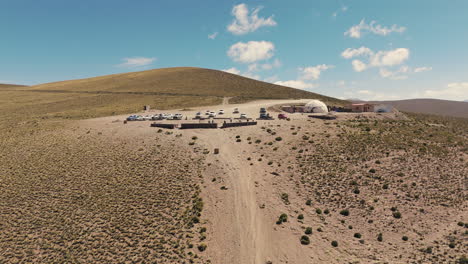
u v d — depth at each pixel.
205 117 107.69
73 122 100.75
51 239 38.38
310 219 43.53
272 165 59.03
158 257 35.06
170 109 143.50
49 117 118.00
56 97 184.12
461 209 45.19
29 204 46.50
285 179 53.88
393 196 48.41
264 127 81.88
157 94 191.88
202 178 53.91
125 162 61.44
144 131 81.31
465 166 57.97
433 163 58.81
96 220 42.25
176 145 69.12
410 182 52.16
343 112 115.38
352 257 36.34
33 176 56.25
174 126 83.81
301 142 69.38
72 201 47.25
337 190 50.06
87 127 91.38
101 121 101.56
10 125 100.19
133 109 140.25
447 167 57.44
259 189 50.94
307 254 36.97
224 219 43.28
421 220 43.00
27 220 42.38
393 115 104.19
